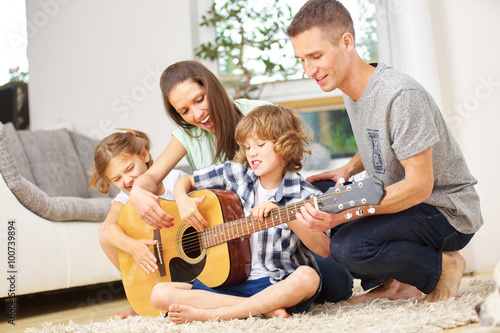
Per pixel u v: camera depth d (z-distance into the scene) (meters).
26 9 3.86
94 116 3.78
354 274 1.79
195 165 1.96
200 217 1.59
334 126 3.55
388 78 1.48
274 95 3.62
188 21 3.65
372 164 1.58
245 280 1.59
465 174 1.54
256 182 1.67
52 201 2.24
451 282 1.50
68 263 2.26
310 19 1.45
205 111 1.79
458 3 2.66
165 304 1.49
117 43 3.76
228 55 3.67
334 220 1.39
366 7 3.38
